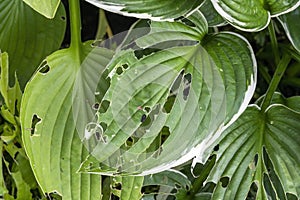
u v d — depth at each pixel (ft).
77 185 3.45
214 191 3.44
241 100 3.22
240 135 3.45
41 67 3.41
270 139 3.47
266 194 3.47
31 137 3.40
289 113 3.50
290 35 3.65
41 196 3.84
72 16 3.51
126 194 3.46
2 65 3.54
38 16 3.81
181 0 3.16
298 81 4.41
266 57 4.55
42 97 3.42
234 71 3.26
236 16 3.11
